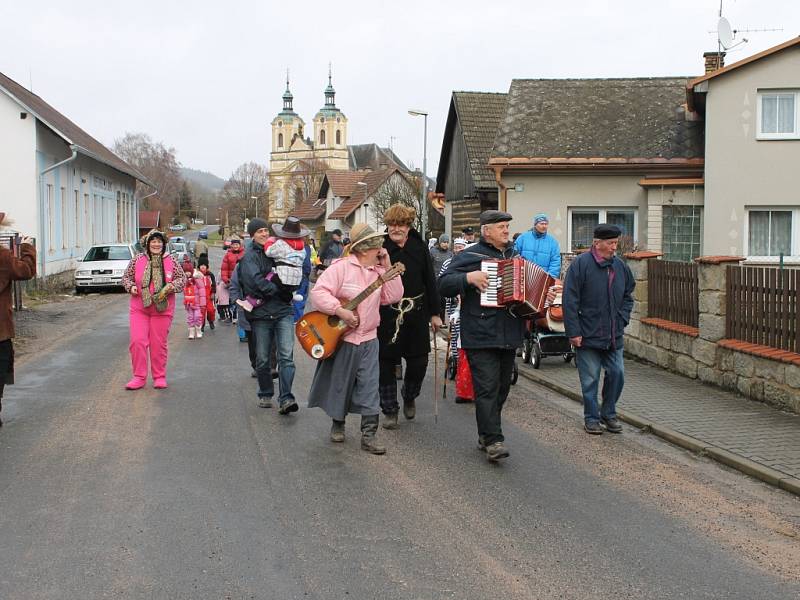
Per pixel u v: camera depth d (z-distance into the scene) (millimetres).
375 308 7520
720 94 19484
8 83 32438
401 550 5133
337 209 71250
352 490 6344
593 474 6906
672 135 21609
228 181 146000
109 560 4930
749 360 9703
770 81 19281
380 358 8406
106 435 7992
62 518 5648
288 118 166125
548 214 21219
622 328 8328
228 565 4867
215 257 66938
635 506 6082
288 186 124562
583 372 8336
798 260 19562
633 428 8586
